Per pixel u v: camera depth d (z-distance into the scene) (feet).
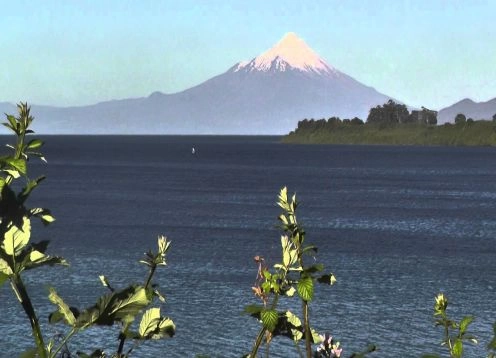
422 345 109.81
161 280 160.97
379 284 160.04
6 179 7.58
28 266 7.65
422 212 321.52
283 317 10.34
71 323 7.91
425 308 135.85
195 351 105.91
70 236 230.48
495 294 149.48
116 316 7.96
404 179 542.57
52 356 7.73
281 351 104.53
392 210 328.70
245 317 126.82
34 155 7.85
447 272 177.06
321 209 327.26
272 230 250.98
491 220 292.40
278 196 10.46
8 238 7.57
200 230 250.78
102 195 387.75
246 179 519.60
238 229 254.27
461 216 306.96
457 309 134.41
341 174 586.45
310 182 498.69
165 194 397.39
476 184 503.20
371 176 567.59
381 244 223.92
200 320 124.57
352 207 339.16
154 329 9.24
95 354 9.22
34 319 7.70
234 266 180.24
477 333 114.52
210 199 369.91
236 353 104.88
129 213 303.07
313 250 10.22
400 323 123.65
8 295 136.87
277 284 10.11
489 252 211.00
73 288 148.56
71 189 424.87
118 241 221.05
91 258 188.03
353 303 139.03
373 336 115.03
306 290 9.82
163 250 9.70
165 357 102.37
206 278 164.04
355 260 192.85
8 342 106.42
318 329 118.01
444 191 441.27
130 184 466.70
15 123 7.73
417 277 169.78
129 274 166.30
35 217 7.75
